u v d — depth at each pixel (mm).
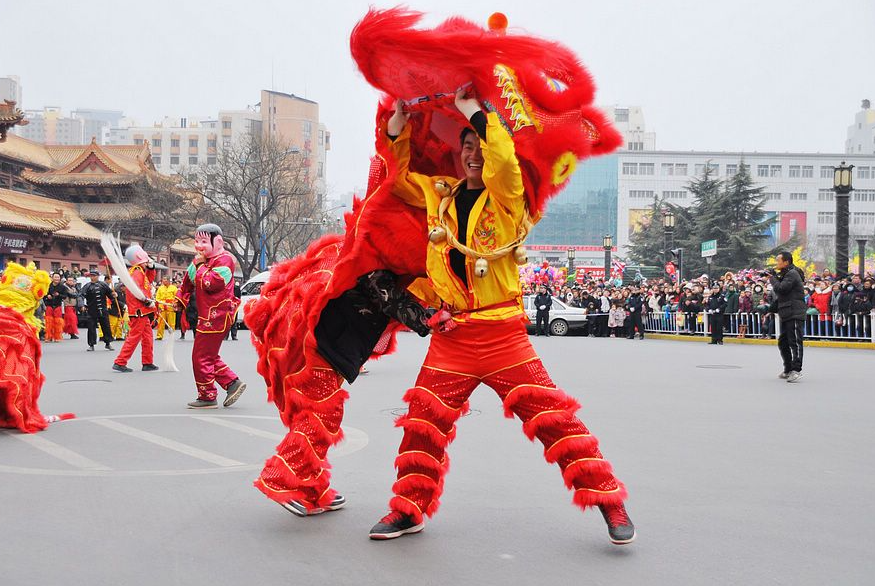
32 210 44688
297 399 4215
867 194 124875
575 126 3906
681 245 64375
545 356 17375
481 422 7895
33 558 3744
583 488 3852
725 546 3973
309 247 4695
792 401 9633
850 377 12609
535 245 125250
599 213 128500
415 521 4133
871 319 20312
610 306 29141
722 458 6188
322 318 4211
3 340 7121
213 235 8844
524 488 5172
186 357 16562
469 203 3869
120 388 10742
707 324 25109
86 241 50969
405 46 3541
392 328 4469
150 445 6641
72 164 58094
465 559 3764
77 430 7367
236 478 5430
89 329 18453
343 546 3953
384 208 3998
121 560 3725
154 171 62531
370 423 7785
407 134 4004
